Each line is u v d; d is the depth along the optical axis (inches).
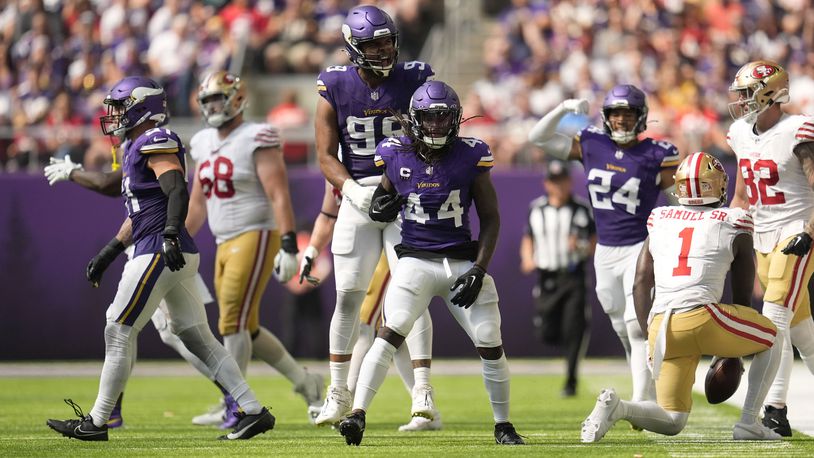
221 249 1075.9
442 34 2495.1
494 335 824.3
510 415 1160.2
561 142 1050.1
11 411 1188.5
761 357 867.4
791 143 925.8
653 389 975.6
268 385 1537.9
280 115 2177.7
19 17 2268.7
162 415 1175.0
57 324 1802.4
